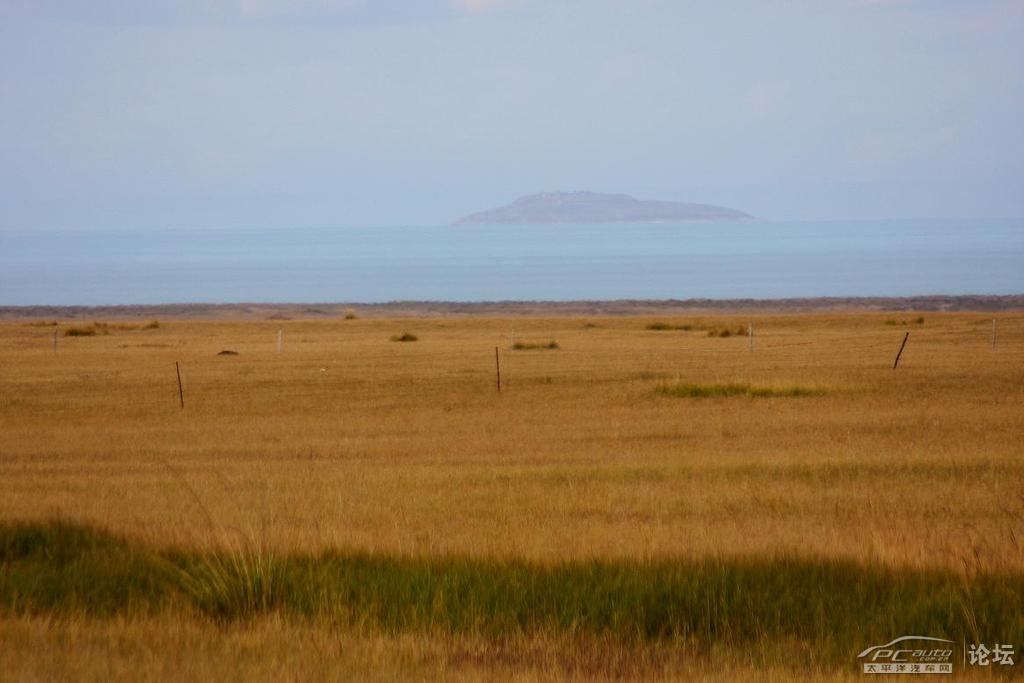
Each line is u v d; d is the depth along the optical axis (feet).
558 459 239.30
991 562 116.16
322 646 100.94
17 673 90.74
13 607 113.80
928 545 126.31
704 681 92.27
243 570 118.01
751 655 100.94
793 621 108.58
